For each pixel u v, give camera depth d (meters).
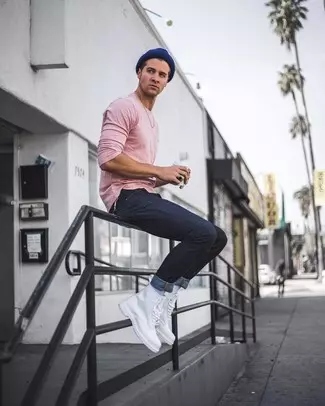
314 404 6.12
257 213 26.00
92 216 3.63
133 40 9.38
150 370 5.08
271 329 12.65
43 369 2.79
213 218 15.41
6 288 6.79
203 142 14.99
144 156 3.97
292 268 63.59
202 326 12.55
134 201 3.80
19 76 5.64
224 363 7.05
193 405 5.39
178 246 3.72
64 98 6.63
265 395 6.62
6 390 3.58
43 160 6.79
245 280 10.34
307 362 8.55
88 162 7.59
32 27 5.89
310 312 16.94
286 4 44.28
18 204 6.80
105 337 7.38
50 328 6.56
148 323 3.70
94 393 3.56
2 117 6.23
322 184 33.22
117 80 8.54
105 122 3.84
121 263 8.63
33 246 6.69
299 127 52.09
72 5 6.90
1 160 7.02
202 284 13.56
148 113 4.06
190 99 13.49
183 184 3.97
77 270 6.44
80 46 7.14
